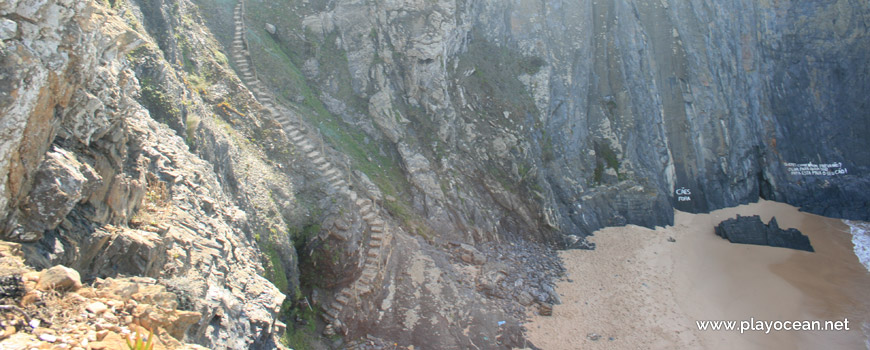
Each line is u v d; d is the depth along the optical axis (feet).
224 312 38.17
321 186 75.41
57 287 22.77
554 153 116.98
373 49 104.37
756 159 150.82
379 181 88.63
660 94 141.59
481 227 96.22
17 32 24.84
